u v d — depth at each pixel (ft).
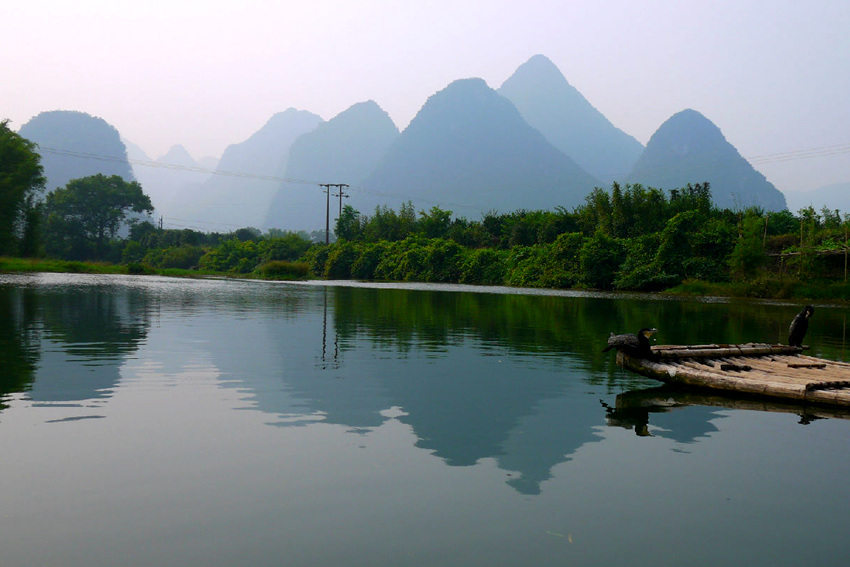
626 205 139.33
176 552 9.98
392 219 223.10
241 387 22.50
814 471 14.73
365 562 9.79
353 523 11.23
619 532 11.18
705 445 16.70
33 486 12.54
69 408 18.86
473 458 15.08
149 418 17.89
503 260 151.53
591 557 10.19
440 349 33.73
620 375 26.96
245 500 12.12
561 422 18.85
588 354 32.73
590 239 126.93
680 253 114.42
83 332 36.94
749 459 15.56
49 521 11.00
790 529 11.51
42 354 28.73
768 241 116.88
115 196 315.58
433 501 12.33
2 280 100.27
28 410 18.52
